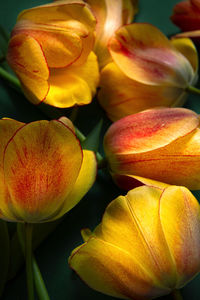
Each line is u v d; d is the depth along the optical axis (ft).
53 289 1.28
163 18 1.69
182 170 1.25
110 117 1.46
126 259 1.12
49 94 1.32
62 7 1.29
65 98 1.32
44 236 1.27
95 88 1.38
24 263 1.28
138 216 1.13
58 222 1.28
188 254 1.13
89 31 1.31
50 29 1.28
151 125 1.25
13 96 1.48
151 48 1.40
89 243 1.12
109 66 1.41
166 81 1.38
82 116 1.49
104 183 1.40
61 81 1.34
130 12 1.55
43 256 1.30
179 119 1.24
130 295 1.16
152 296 1.16
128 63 1.38
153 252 1.11
